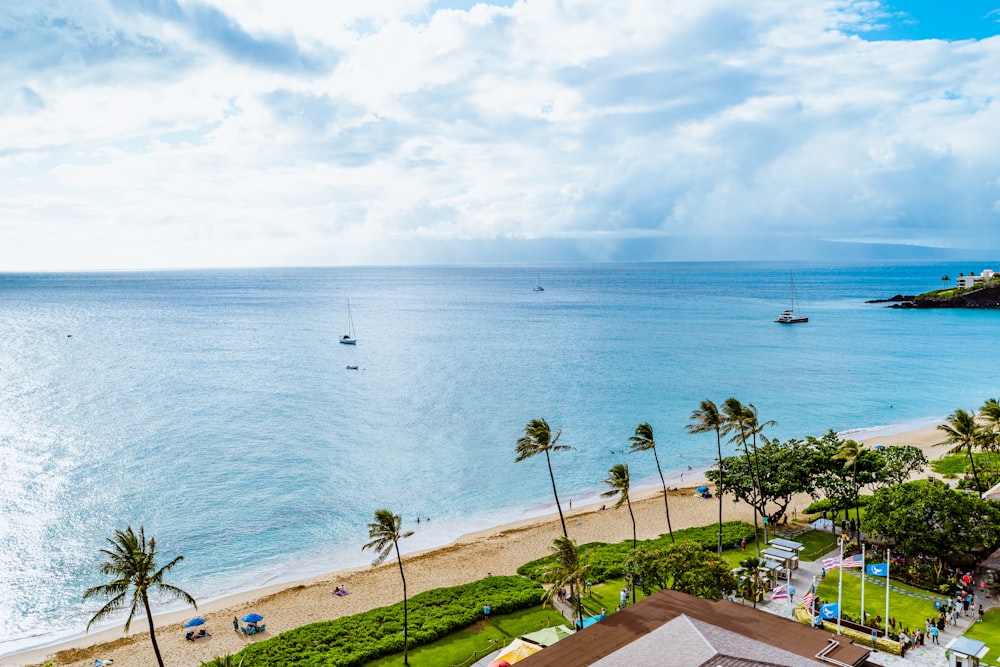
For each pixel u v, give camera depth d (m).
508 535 85.25
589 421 138.62
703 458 117.69
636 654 41.06
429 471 110.06
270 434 129.50
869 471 80.88
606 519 89.69
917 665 49.19
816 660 41.84
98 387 170.38
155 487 101.12
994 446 95.94
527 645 50.16
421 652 56.09
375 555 80.12
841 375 181.75
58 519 89.12
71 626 64.50
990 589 60.97
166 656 57.84
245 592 71.06
